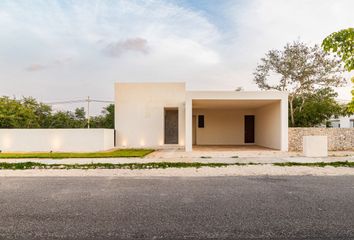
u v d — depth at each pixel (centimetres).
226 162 966
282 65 2141
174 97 1733
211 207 446
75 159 1058
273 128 1480
